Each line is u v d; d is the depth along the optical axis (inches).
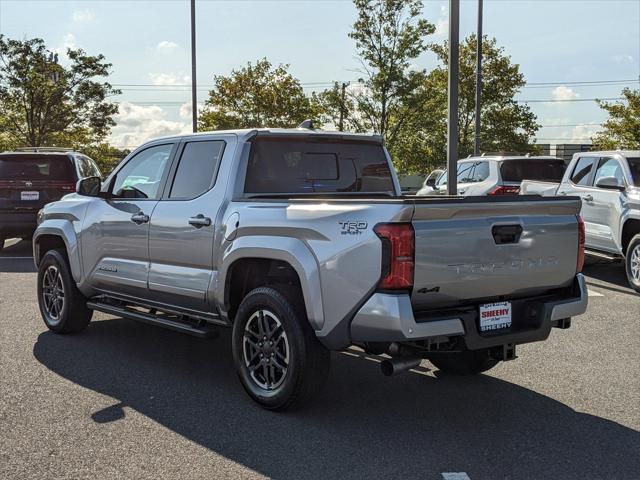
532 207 175.6
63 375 217.5
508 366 232.2
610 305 341.1
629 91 1037.2
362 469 149.2
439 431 172.4
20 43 1128.2
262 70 1253.1
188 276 211.3
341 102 1155.3
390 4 1090.1
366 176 234.5
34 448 159.2
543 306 178.9
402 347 170.7
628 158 404.2
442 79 1294.3
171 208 218.8
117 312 243.6
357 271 161.9
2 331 277.1
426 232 159.5
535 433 171.3
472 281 166.9
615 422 179.6
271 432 170.7
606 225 407.5
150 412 184.4
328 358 179.8
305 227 173.6
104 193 254.1
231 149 208.7
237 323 192.7
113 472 146.7
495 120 1300.4
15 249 557.9
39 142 1155.9
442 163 1259.8
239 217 192.9
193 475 145.6
